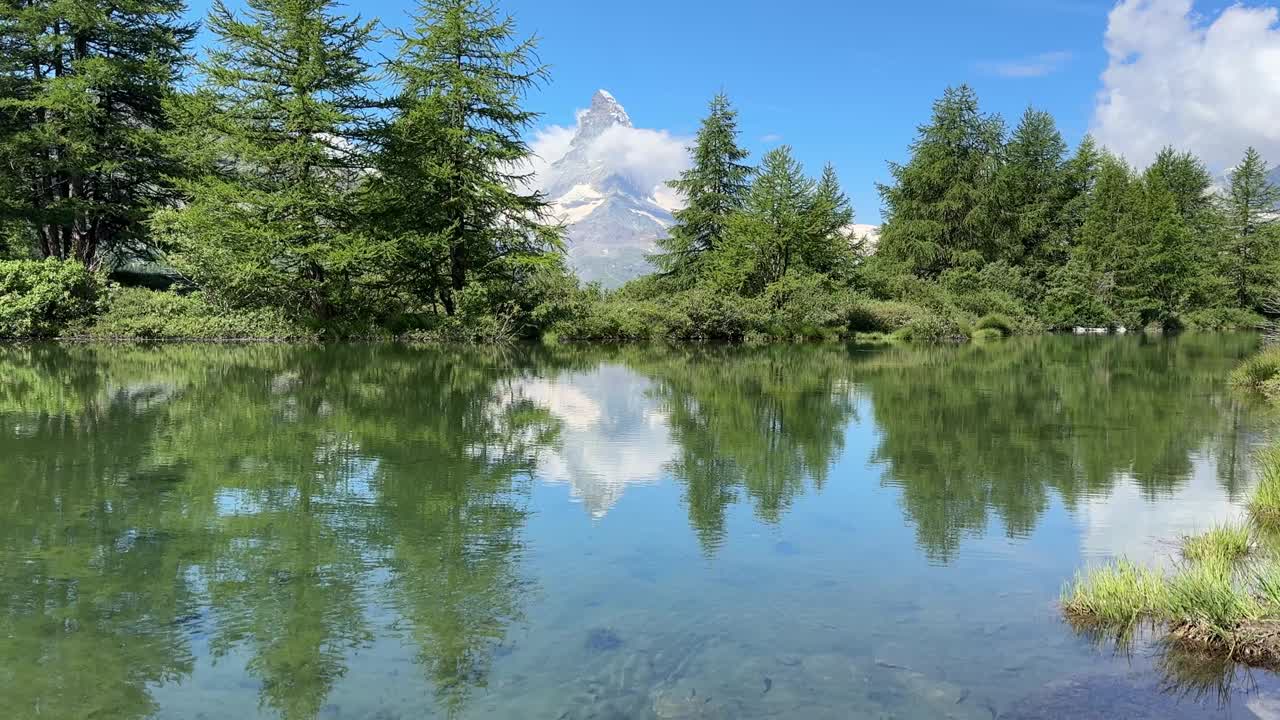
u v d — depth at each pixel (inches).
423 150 1018.1
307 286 941.2
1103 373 671.8
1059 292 1695.4
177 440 321.1
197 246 892.6
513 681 122.3
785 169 1389.0
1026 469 285.4
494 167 1078.4
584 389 529.3
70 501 228.7
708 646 134.9
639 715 111.5
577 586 164.6
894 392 525.0
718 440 342.3
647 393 512.1
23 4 995.3
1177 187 2231.8
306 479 259.1
